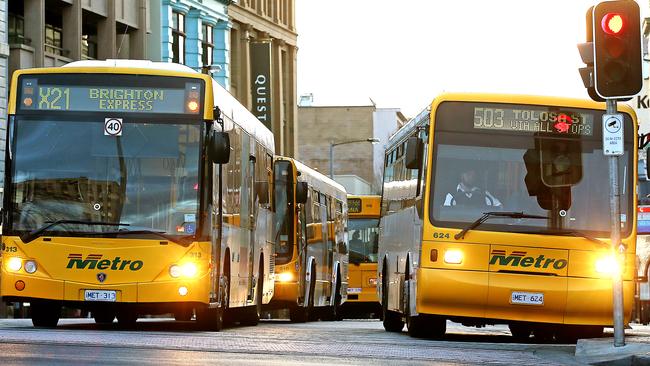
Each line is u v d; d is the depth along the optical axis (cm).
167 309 5216
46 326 5625
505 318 4844
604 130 4028
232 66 17738
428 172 4912
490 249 4844
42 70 5172
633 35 3941
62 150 5116
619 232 4097
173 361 3272
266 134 7131
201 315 5466
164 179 5094
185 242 5056
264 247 7025
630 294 4866
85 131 5119
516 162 4912
